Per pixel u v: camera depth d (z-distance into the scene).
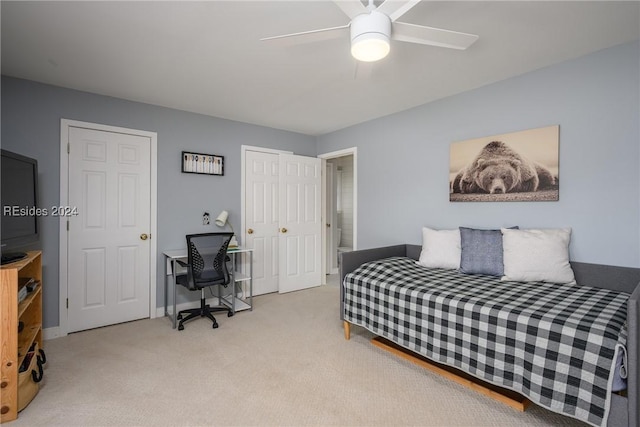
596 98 2.18
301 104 3.28
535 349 1.59
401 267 2.71
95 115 2.96
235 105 3.31
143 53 2.21
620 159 2.09
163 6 1.68
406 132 3.43
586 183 2.23
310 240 4.54
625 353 1.34
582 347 1.44
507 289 2.07
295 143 4.47
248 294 4.02
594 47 2.12
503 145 2.63
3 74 2.54
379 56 1.51
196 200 3.58
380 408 1.77
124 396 1.88
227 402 1.82
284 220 4.27
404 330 2.22
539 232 2.33
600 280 2.15
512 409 1.76
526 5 1.67
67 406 1.78
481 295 1.96
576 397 1.45
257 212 4.08
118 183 3.09
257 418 1.69
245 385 2.00
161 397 1.87
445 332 1.98
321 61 2.33
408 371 2.18
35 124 2.67
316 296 4.08
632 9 1.70
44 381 2.04
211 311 3.24
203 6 1.68
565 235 2.26
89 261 2.94
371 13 1.39
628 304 1.29
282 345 2.60
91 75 2.57
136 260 3.20
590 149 2.21
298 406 1.79
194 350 2.50
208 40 2.04
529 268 2.25
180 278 3.17
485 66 2.40
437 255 2.78
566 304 1.73
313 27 1.89
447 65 2.38
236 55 2.23
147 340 2.70
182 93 2.97
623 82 2.07
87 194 2.93
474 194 2.81
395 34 1.55
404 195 3.45
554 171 2.36
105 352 2.46
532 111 2.48
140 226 3.21
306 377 2.10
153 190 3.28
